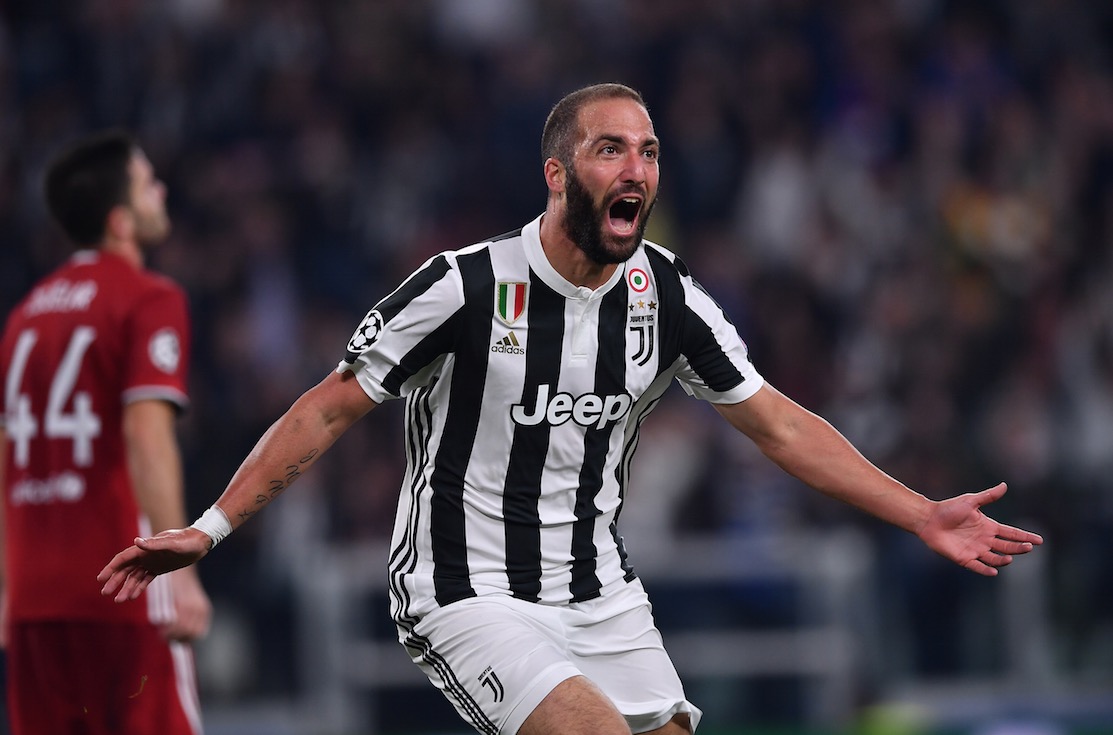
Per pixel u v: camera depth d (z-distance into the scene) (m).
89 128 42.06
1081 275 41.44
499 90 44.06
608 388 13.60
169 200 40.88
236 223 39.97
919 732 31.45
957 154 43.31
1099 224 43.16
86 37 42.97
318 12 44.38
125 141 17.39
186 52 42.75
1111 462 37.41
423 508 13.68
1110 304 40.62
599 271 13.45
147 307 16.48
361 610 32.34
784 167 42.34
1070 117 45.41
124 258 17.05
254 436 35.31
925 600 32.91
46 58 42.81
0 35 42.78
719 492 34.97
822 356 38.88
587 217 13.04
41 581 16.41
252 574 32.25
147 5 43.28
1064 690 32.88
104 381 16.47
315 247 40.53
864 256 41.19
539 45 45.03
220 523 12.84
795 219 41.78
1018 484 35.12
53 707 16.47
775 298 39.53
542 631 13.56
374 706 32.16
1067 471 36.56
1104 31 48.06
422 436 13.76
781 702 32.38
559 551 13.73
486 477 13.58
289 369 37.31
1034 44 47.28
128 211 17.22
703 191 42.25
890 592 32.88
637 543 32.75
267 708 31.75
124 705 16.38
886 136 44.16
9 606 16.75
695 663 32.41
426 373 13.55
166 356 16.39
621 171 12.92
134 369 16.30
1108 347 39.41
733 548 32.69
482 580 13.56
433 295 13.20
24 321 16.92
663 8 45.69
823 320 39.81
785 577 32.72
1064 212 42.94
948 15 47.06
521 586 13.62
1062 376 38.44
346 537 33.72
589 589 13.88
